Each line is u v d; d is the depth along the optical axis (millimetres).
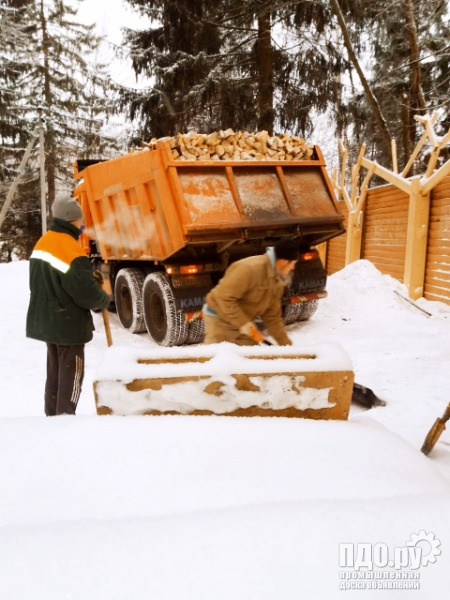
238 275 3137
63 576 909
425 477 1521
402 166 16938
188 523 1068
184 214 5609
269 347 2059
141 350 2016
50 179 25797
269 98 15633
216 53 16469
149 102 17125
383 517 1094
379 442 1703
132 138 18625
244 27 16219
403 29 14547
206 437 1603
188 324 6258
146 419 1733
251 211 5988
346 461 1521
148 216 6242
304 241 7098
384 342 6031
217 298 3203
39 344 5910
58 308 3209
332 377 1883
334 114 17828
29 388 4582
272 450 1551
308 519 1076
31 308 3307
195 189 5766
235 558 953
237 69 16672
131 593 871
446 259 7781
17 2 26531
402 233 9008
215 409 1852
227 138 6105
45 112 23984
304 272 6906
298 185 6457
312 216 6316
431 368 4766
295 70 16016
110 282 7945
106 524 1092
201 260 6293
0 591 876
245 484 1359
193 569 926
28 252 27500
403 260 8969
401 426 3365
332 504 1158
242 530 1035
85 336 3316
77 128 26031
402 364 4965
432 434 2656
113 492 1316
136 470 1411
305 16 14531
